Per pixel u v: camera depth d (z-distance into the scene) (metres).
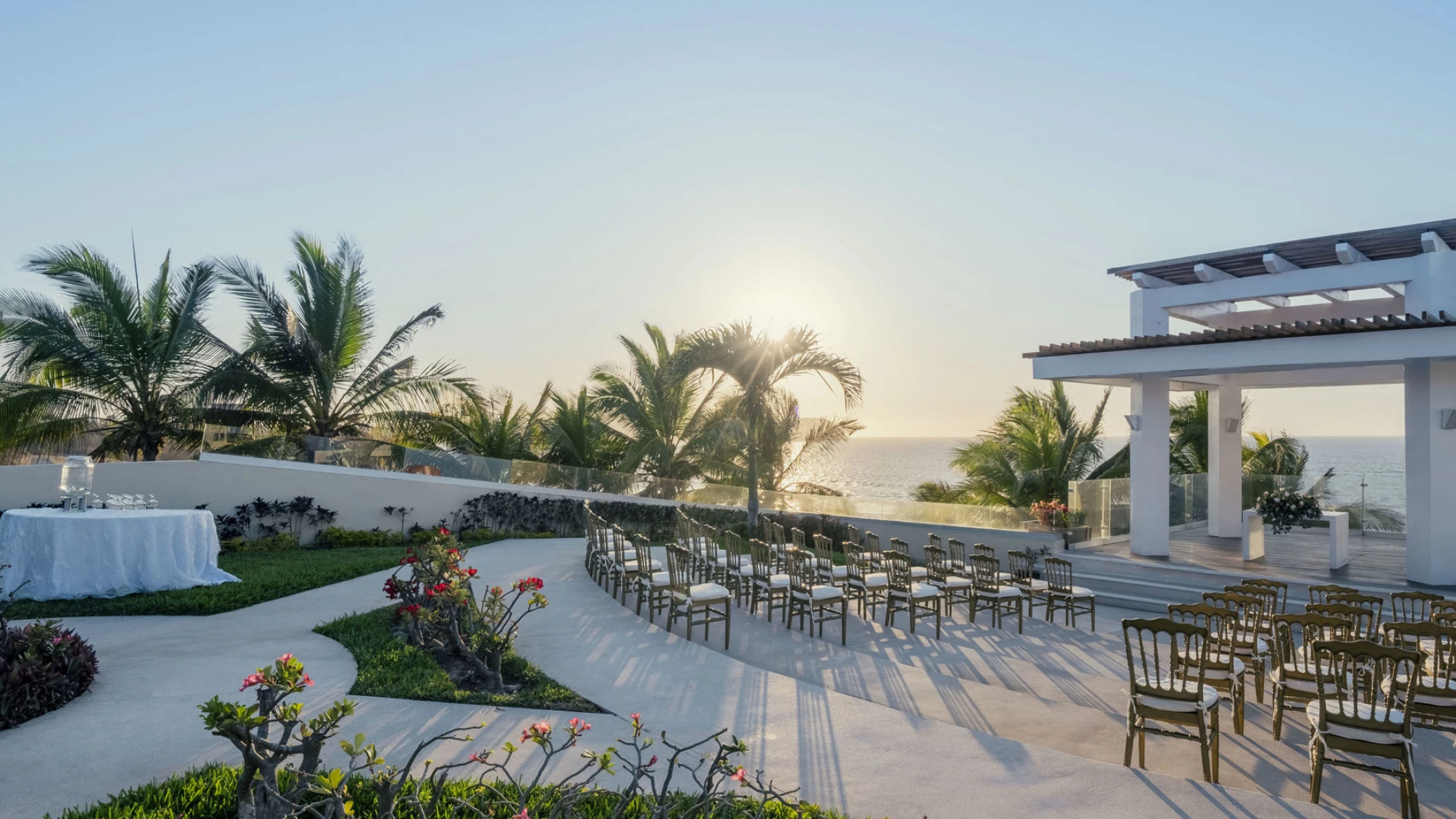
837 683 7.95
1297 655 7.13
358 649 7.95
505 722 6.13
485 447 25.05
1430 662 6.98
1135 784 5.17
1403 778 4.99
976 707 7.29
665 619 10.51
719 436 18.72
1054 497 23.38
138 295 19.73
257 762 3.39
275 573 12.12
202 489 15.67
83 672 6.61
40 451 18.70
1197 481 20.31
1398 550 16.28
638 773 3.72
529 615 10.14
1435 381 12.08
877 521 18.86
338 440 17.59
